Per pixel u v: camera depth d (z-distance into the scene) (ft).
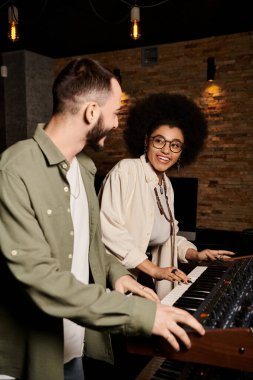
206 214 18.47
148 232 5.15
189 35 17.49
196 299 3.47
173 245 5.70
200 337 2.41
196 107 6.97
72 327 3.59
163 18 15.38
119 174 5.07
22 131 21.03
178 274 4.13
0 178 2.58
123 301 2.44
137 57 19.47
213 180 18.15
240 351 2.32
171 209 5.83
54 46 19.48
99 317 2.39
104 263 3.78
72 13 14.71
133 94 19.75
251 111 17.03
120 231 4.78
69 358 3.64
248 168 17.31
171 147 5.12
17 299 2.96
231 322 2.77
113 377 6.40
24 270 2.46
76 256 3.50
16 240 2.49
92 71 2.79
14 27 10.36
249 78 16.94
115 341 7.45
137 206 5.11
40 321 2.93
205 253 5.15
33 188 2.70
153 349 2.51
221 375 3.12
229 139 17.63
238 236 11.44
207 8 14.34
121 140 19.97
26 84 20.53
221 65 17.49
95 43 18.89
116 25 16.20
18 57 20.43
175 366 3.32
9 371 3.05
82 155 3.73
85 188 3.69
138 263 4.48
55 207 2.90
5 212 2.54
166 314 2.42
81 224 3.57
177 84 18.65
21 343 3.01
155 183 5.30
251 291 3.48
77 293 2.43
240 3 13.92
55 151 2.87
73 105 2.79
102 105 2.83
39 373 2.95
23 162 2.71
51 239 2.86
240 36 16.96
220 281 3.94
